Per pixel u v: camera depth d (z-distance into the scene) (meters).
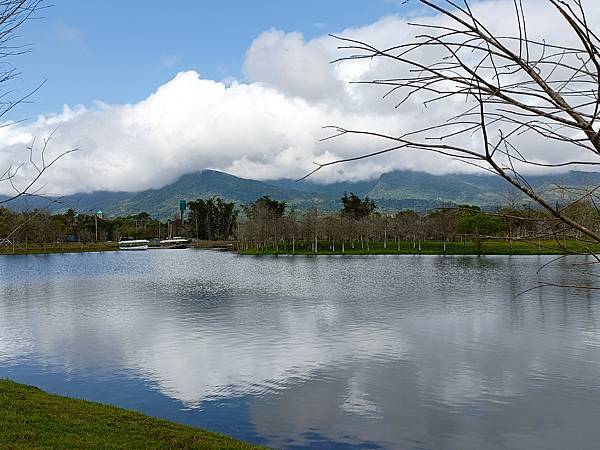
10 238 5.05
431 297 39.22
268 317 30.64
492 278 53.38
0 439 10.18
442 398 15.97
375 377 18.14
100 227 166.00
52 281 57.28
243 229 127.38
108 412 13.25
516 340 23.73
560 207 2.30
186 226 192.62
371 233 117.62
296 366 19.62
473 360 20.27
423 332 25.64
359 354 21.30
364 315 30.97
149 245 169.38
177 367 19.84
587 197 2.32
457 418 14.44
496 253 97.00
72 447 10.06
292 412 14.98
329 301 37.41
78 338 25.44
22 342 24.67
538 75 2.10
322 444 12.90
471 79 2.14
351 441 13.09
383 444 12.89
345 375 18.42
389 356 20.92
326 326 27.47
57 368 19.97
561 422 14.05
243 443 11.74
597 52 2.00
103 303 38.44
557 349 21.91
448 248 106.00
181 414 14.98
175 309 34.62
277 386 17.34
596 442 12.88
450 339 23.98
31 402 13.38
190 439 11.48
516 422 14.12
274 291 44.31
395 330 26.20
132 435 11.42
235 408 15.42
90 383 18.05
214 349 22.59
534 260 80.31
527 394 16.27
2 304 38.72
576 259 54.78
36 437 10.51
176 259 100.69
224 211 189.00
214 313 32.53
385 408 15.23
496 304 35.31
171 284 52.00
